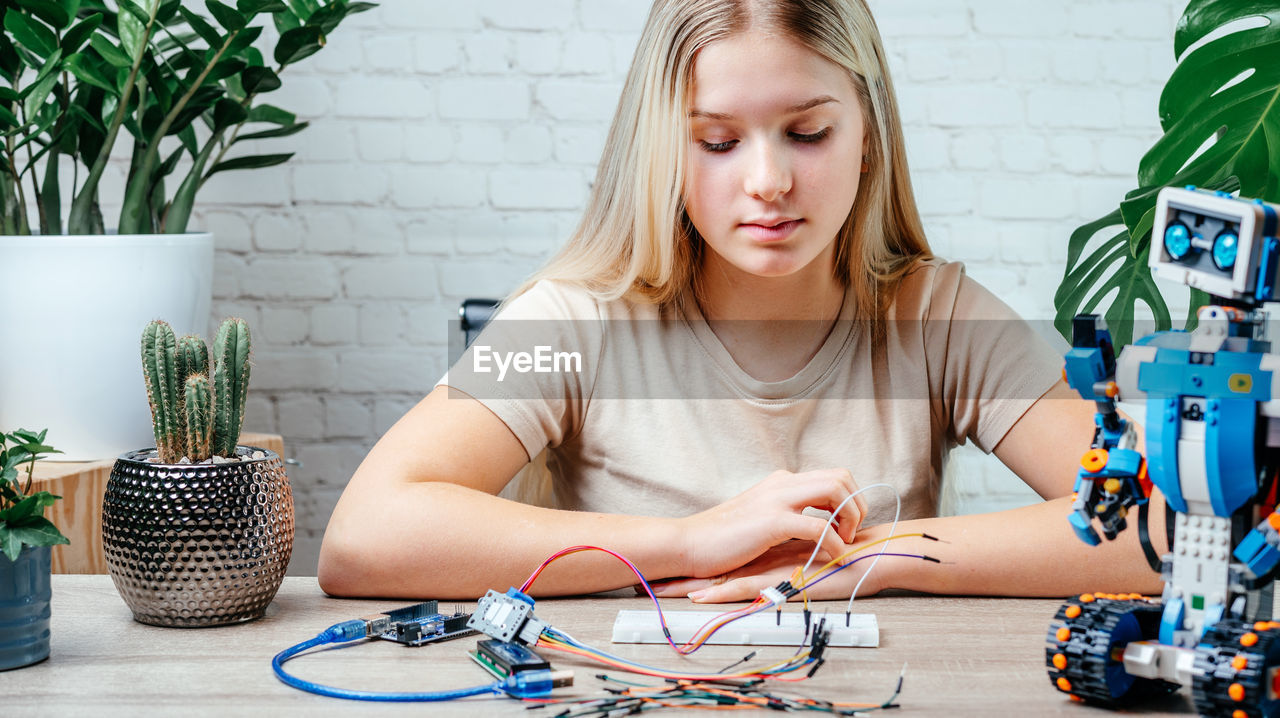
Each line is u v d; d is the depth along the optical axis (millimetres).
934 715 626
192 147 1789
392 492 946
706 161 981
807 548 949
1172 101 1337
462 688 675
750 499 948
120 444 1520
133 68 1532
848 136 976
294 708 645
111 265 1478
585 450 1184
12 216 1572
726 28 944
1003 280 2230
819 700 651
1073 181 2219
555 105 2195
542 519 930
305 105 2170
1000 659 730
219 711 640
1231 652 571
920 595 921
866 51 1029
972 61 2199
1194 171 1345
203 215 2166
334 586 912
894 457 1159
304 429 2197
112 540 808
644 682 682
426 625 784
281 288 2184
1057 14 2195
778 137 953
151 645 770
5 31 1535
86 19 1477
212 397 815
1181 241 589
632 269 1120
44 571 733
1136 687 641
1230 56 1312
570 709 637
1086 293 1494
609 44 2189
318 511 2199
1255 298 574
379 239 2193
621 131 1142
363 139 2180
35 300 1454
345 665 720
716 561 909
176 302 1553
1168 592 624
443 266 2205
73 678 700
